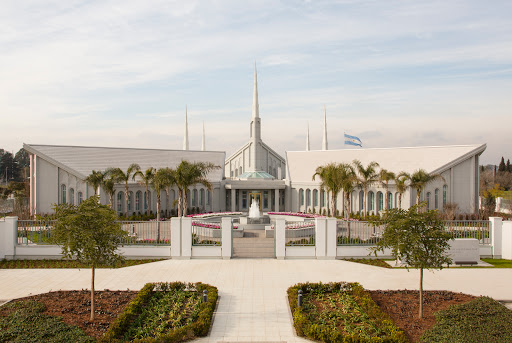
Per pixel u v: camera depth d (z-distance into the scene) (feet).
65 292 61.67
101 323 49.62
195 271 76.43
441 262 52.54
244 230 124.26
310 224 116.88
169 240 94.38
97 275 73.77
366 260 84.99
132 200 157.28
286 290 65.16
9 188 241.35
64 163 149.48
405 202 148.56
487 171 331.77
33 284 68.13
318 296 60.08
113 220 53.16
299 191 181.06
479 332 45.27
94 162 156.97
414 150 162.09
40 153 148.77
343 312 53.88
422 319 51.49
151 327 48.83
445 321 48.55
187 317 52.21
